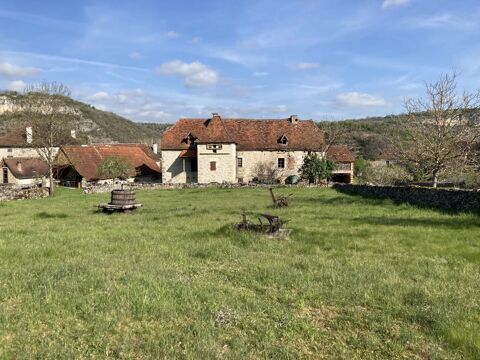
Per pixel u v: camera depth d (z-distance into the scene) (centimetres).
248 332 586
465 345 543
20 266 931
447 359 513
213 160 4953
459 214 1756
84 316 620
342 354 529
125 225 1605
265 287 798
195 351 513
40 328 585
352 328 611
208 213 1998
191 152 5159
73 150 5247
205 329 579
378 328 605
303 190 3597
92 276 819
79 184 5159
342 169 5597
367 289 772
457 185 3061
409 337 570
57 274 836
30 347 518
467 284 815
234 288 793
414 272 905
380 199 2523
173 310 648
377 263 984
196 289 751
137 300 679
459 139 2569
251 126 5369
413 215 1805
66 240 1284
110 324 590
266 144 5166
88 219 1825
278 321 626
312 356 524
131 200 2152
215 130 5038
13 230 1491
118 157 5150
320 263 977
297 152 5122
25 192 3206
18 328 578
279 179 5103
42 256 1062
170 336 561
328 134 6612
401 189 2453
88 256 1059
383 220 1650
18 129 6738
